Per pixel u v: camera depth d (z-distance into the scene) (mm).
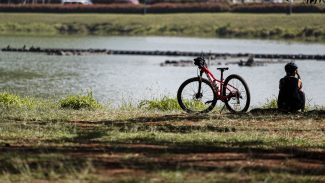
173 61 95312
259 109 30375
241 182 15086
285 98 29797
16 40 149250
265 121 27422
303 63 95562
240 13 196625
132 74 76938
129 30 187000
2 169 16453
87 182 14703
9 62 91250
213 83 30172
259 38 169250
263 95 54688
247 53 116438
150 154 18516
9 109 31812
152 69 84875
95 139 22016
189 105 32219
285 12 191750
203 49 130375
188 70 84125
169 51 114938
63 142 21125
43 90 57594
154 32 184625
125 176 15297
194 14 198625
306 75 76125
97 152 18906
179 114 29750
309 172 16656
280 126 26203
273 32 171000
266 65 92250
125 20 194750
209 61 93812
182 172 15773
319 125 26578
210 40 161000
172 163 17172
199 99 30984
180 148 19844
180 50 127438
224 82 30062
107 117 29031
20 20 193250
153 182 14781
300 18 179375
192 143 21406
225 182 14898
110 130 24531
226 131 24984
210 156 18422
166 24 189500
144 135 22953
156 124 26547
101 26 190750
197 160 17703
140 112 31094
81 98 35438
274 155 19078
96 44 144125
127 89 59594
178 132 24156
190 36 176500
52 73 75875
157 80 70062
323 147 21500
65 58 102125
